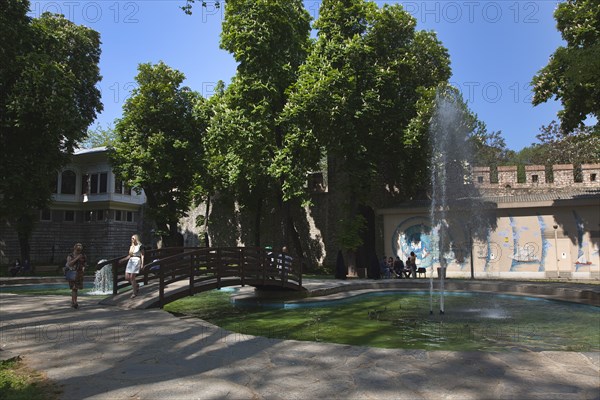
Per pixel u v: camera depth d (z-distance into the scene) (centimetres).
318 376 494
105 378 495
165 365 547
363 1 2586
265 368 527
